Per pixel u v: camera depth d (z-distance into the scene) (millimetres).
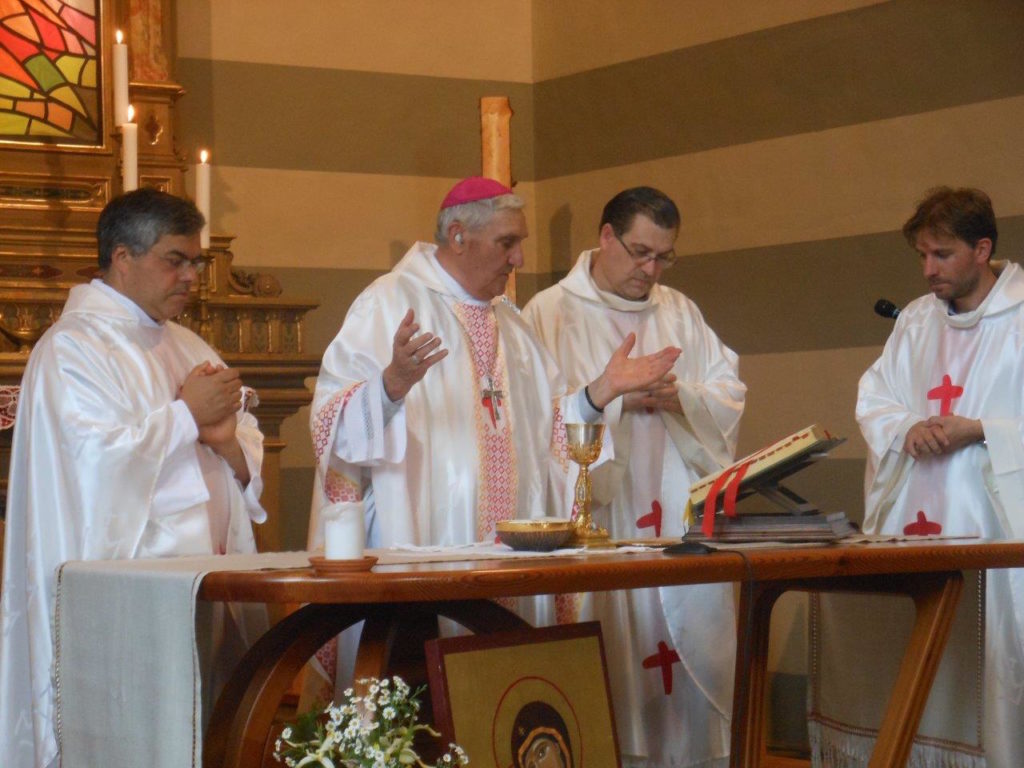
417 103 8031
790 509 3756
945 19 6559
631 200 5133
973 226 5082
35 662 3863
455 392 4477
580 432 3809
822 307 6914
